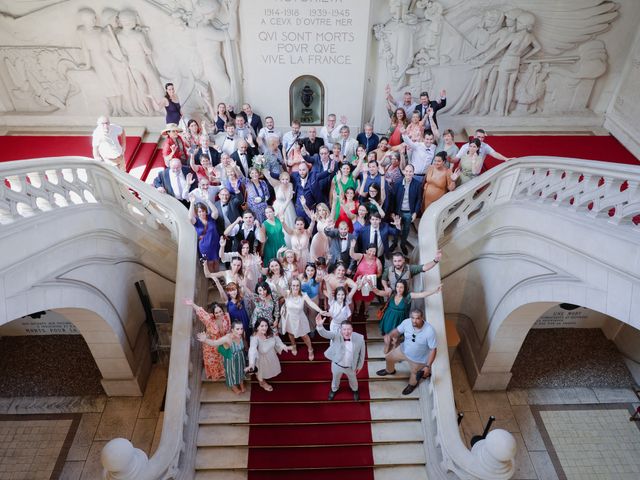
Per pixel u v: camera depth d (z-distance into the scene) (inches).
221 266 359.6
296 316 311.9
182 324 319.3
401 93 461.7
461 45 434.3
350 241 329.4
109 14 414.0
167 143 374.3
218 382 334.6
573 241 294.4
